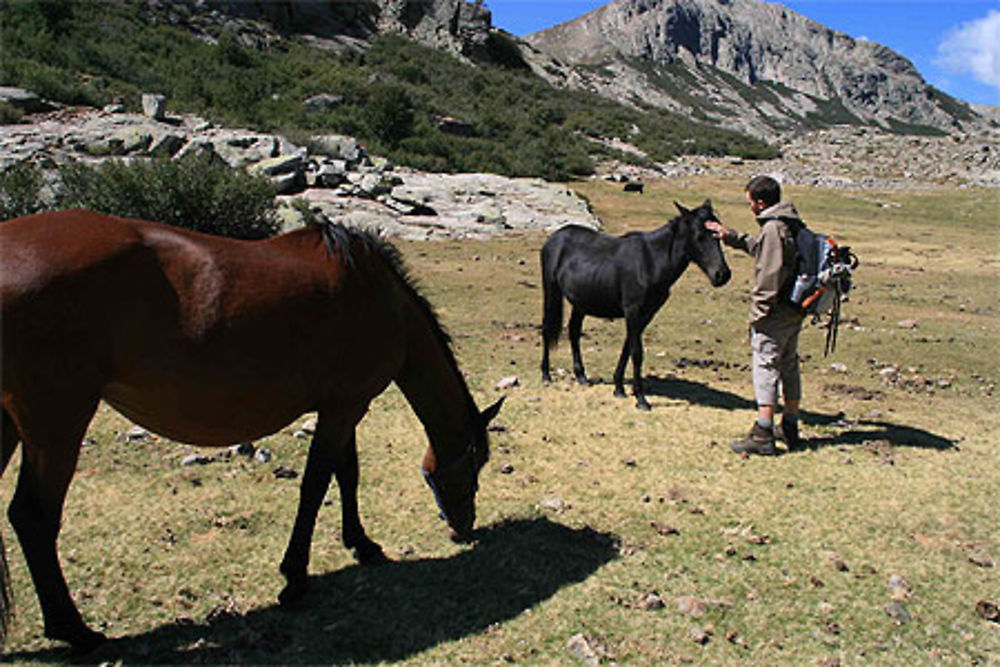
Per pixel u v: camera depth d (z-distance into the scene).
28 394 2.77
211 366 3.08
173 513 4.52
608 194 28.78
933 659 3.46
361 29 55.25
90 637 3.18
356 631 3.49
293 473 5.16
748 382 8.08
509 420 6.52
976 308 12.69
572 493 5.11
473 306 11.22
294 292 3.28
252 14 46.97
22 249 2.79
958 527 4.78
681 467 5.62
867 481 5.44
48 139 19.45
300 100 33.09
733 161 42.50
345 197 19.30
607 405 7.08
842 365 8.68
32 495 2.90
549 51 157.00
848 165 41.91
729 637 3.53
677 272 6.86
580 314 7.75
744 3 180.62
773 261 5.52
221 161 19.66
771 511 4.92
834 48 177.62
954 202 30.41
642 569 4.13
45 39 29.11
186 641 3.35
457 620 3.60
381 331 3.64
